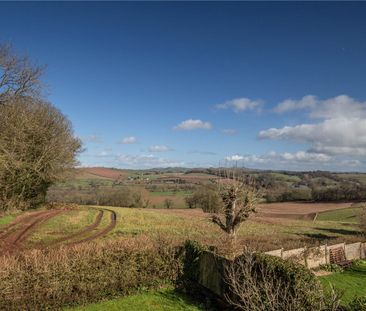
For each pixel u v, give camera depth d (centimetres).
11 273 1236
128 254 1510
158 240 1712
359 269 2178
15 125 3631
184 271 1625
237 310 1302
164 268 1595
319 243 2720
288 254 2069
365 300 991
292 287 1120
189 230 3350
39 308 1265
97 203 7644
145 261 1549
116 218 3972
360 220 3481
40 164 4281
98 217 4006
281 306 1034
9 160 3391
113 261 1460
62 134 4734
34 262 1293
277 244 2625
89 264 1393
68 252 1417
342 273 2081
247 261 1229
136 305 1358
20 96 3519
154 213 4931
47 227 3033
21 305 1234
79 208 4944
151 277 1562
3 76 3306
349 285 1819
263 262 1255
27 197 4534
